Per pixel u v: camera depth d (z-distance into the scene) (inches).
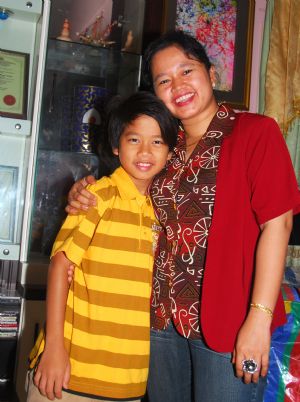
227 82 94.8
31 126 73.5
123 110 51.1
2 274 77.4
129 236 49.1
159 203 51.1
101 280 47.8
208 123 51.4
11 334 70.2
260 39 98.5
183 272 48.5
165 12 89.8
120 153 51.2
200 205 47.7
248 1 96.3
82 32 87.7
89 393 46.7
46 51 74.2
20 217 75.6
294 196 44.1
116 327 47.6
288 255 86.1
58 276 47.4
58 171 78.0
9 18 79.6
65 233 48.4
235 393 45.9
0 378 70.0
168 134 50.4
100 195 49.1
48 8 74.6
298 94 92.0
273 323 47.2
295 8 93.4
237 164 46.1
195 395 49.1
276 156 44.9
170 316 49.6
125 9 86.8
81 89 78.7
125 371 47.7
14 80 76.9
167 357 52.2
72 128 78.9
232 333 44.7
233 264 45.3
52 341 46.2
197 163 48.7
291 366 58.4
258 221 45.0
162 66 50.7
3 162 79.1
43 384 45.4
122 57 81.8
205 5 93.9
